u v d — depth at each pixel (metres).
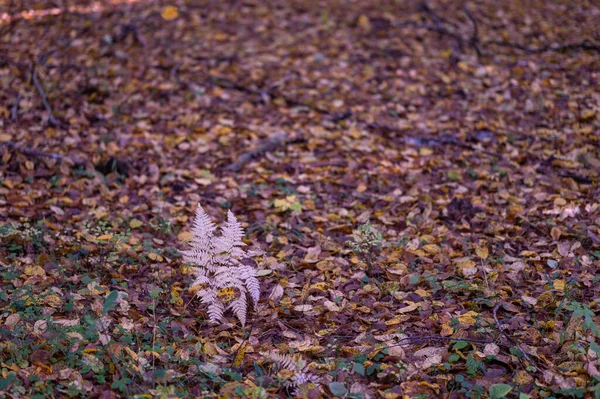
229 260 3.94
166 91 7.84
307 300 4.20
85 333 3.58
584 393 3.25
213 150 6.67
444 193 5.79
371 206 5.64
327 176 6.11
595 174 5.94
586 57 8.66
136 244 4.86
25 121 6.95
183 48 9.21
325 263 4.61
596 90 7.70
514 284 4.32
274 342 3.83
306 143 6.83
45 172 5.96
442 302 4.13
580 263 4.52
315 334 3.86
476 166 6.24
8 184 5.67
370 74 8.44
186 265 4.54
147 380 3.36
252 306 4.11
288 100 7.72
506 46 9.18
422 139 6.81
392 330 3.84
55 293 4.11
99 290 4.05
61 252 4.68
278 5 11.16
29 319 3.80
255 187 5.93
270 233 5.11
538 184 5.85
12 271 4.32
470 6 10.92
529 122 7.08
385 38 9.68
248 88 7.99
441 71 8.51
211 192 5.85
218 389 3.38
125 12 10.42
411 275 4.40
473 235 5.03
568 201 5.52
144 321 3.91
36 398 3.12
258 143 6.80
